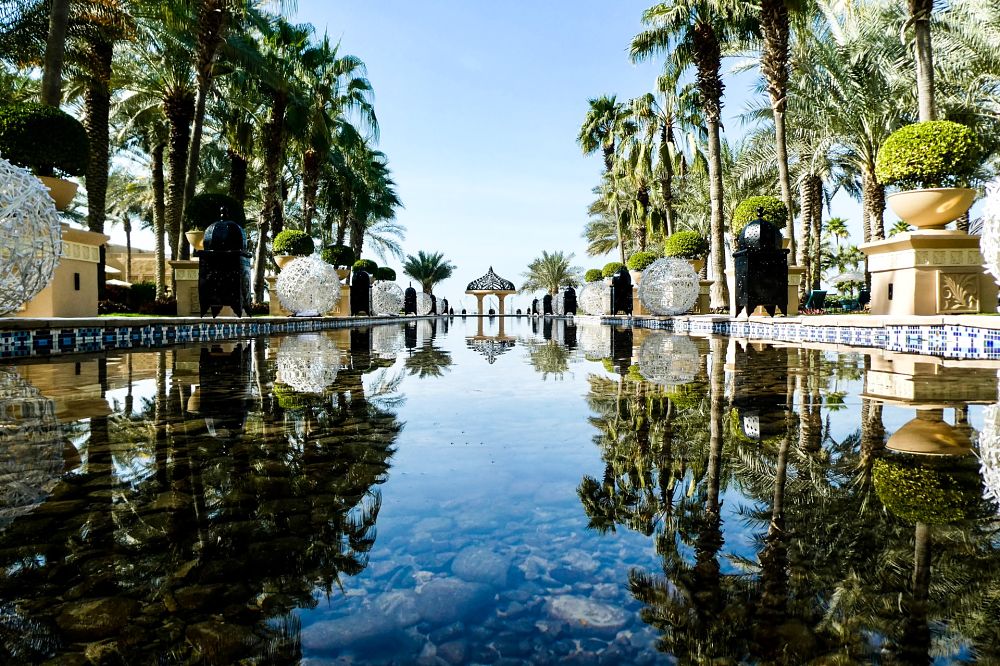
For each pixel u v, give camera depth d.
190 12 10.96
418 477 1.52
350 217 24.56
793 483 1.42
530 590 0.88
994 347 4.34
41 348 5.35
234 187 16.08
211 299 9.96
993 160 12.75
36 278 4.91
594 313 21.89
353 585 0.90
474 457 1.73
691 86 17.39
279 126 14.73
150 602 0.85
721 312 12.64
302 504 1.30
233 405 2.66
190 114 13.73
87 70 10.91
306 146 16.48
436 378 3.81
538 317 36.00
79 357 5.10
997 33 10.52
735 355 5.11
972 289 6.36
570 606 0.82
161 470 1.57
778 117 11.59
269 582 0.92
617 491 1.39
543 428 2.16
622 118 23.02
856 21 12.55
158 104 15.23
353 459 1.70
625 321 15.15
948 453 1.68
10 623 0.79
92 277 7.58
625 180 23.30
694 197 21.89
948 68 11.49
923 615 0.78
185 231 11.89
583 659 0.68
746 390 3.00
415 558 1.01
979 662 0.68
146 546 1.05
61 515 1.21
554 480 1.49
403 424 2.24
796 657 0.69
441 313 38.94
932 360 4.39
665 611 0.81
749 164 16.06
